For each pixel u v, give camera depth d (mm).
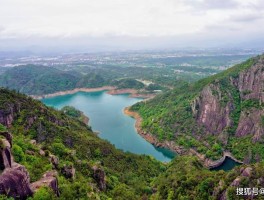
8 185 57688
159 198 116750
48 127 156500
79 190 84188
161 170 171625
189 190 110812
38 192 62250
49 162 89000
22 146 92000
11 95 167625
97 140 182875
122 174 142875
